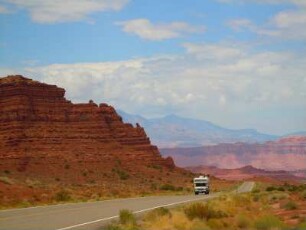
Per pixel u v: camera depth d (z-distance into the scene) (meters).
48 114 159.75
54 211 39.44
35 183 93.31
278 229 26.27
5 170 130.88
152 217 31.14
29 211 39.28
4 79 162.00
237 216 29.72
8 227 27.22
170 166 171.88
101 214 36.66
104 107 175.12
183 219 28.89
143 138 174.75
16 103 155.88
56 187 88.56
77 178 135.75
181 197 69.31
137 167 157.50
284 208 41.75
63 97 167.88
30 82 163.62
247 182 164.62
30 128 152.75
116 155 159.25
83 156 151.00
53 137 153.00
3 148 144.50
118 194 82.06
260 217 29.75
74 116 164.25
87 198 65.94
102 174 143.62
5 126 151.50
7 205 46.94
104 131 164.75
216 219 29.94
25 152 143.88
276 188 91.25
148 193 94.38
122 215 30.78
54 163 143.00
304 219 30.17
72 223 29.72
